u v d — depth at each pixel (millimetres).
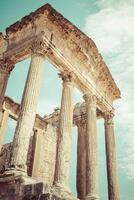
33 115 17641
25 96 18078
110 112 29234
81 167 28812
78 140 31156
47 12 20891
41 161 32312
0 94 21391
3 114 29516
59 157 19094
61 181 18047
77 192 27453
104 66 28094
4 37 23984
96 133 24375
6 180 14734
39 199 12703
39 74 19125
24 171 15461
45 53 20422
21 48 21312
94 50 26281
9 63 22609
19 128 16812
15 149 16094
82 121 32062
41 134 33719
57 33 22219
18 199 13555
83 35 24281
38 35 20406
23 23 22234
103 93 28750
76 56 24547
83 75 24812
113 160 26734
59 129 20422
